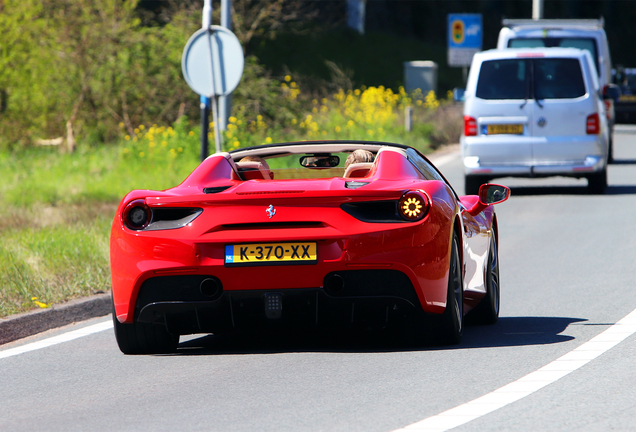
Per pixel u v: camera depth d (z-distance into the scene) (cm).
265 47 17338
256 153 2714
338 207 2200
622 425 1680
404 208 2211
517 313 2908
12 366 2442
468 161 6178
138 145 7800
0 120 9125
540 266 3784
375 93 11975
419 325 2367
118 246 2278
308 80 14100
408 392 1964
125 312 2292
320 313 2223
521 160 6103
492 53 6184
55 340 2766
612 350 2291
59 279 3409
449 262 2298
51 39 9081
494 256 2905
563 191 6488
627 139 11225
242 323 2272
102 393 2094
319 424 1750
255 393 2012
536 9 13362
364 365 2234
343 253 2172
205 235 2202
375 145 2691
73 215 5228
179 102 9444
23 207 5634
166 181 6694
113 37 9069
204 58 4922
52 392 2133
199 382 2147
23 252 3862
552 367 2138
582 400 1855
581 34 8419
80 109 9219
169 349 2517
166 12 11044
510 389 1958
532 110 6094
